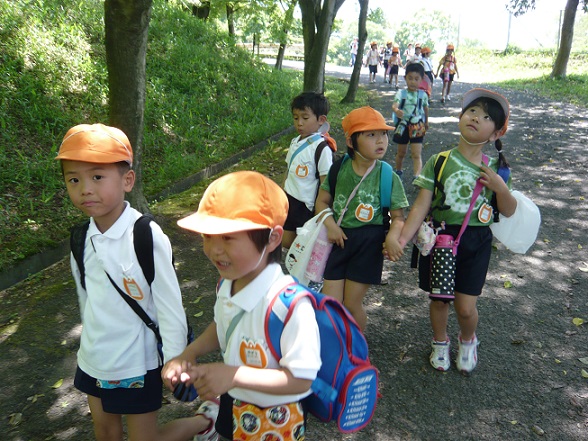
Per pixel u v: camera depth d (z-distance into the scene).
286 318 1.45
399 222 2.64
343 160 2.85
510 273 4.15
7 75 6.63
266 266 1.51
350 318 1.59
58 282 4.26
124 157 1.76
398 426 2.52
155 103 8.38
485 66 27.92
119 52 4.50
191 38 12.05
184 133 8.18
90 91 7.43
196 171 6.98
